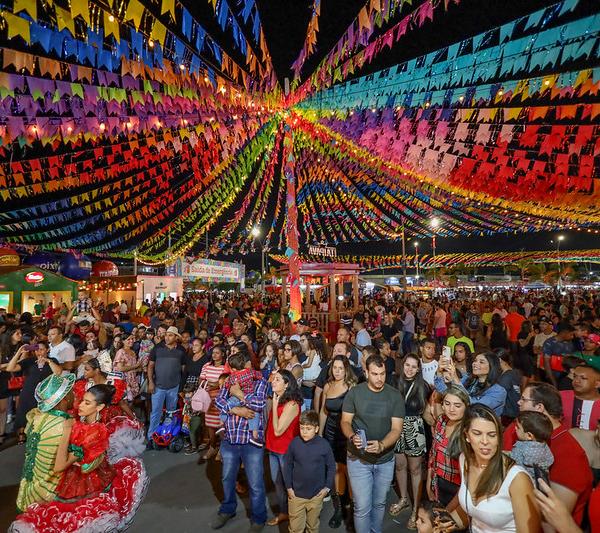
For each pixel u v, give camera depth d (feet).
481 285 168.96
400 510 13.58
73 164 20.22
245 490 15.31
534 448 7.59
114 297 69.87
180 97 14.74
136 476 11.58
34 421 10.19
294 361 17.49
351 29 11.27
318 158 31.76
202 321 47.85
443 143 17.29
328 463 11.29
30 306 54.03
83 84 11.57
